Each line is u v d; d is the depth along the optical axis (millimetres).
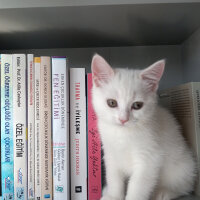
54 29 840
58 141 689
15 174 678
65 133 693
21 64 697
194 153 739
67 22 775
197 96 730
